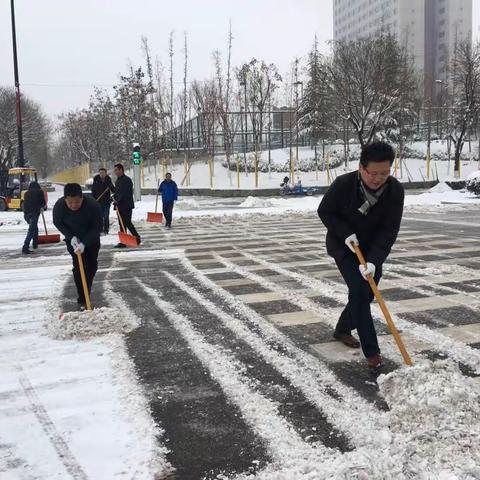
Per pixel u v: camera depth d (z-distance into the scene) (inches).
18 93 984.3
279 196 1302.9
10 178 1019.3
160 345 183.9
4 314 230.7
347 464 105.9
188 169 1549.0
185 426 127.0
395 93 1382.9
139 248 426.0
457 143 1520.7
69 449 118.0
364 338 159.0
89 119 2217.0
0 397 145.1
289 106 1971.0
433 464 104.0
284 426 125.7
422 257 351.6
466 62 1517.0
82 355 175.6
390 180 153.9
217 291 264.7
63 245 471.2
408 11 3959.2
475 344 177.5
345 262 161.8
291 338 189.2
